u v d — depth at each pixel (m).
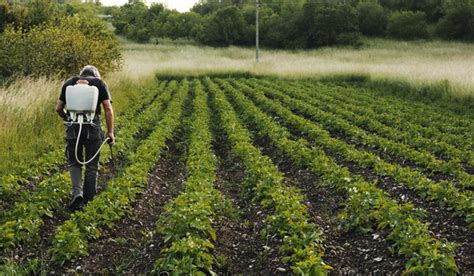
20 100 14.97
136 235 7.73
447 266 5.86
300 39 70.62
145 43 79.62
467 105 21.27
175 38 83.00
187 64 40.88
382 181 10.27
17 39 22.08
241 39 76.75
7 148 11.71
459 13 67.25
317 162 11.04
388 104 21.89
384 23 74.94
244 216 8.70
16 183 9.18
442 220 8.06
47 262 6.53
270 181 9.30
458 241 7.28
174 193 9.98
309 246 6.70
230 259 6.91
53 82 19.02
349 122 17.50
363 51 58.12
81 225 7.21
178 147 14.13
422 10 81.06
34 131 13.64
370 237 7.35
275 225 7.48
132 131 14.80
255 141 15.24
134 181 9.52
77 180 8.22
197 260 6.17
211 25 77.19
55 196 8.58
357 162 11.76
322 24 69.56
